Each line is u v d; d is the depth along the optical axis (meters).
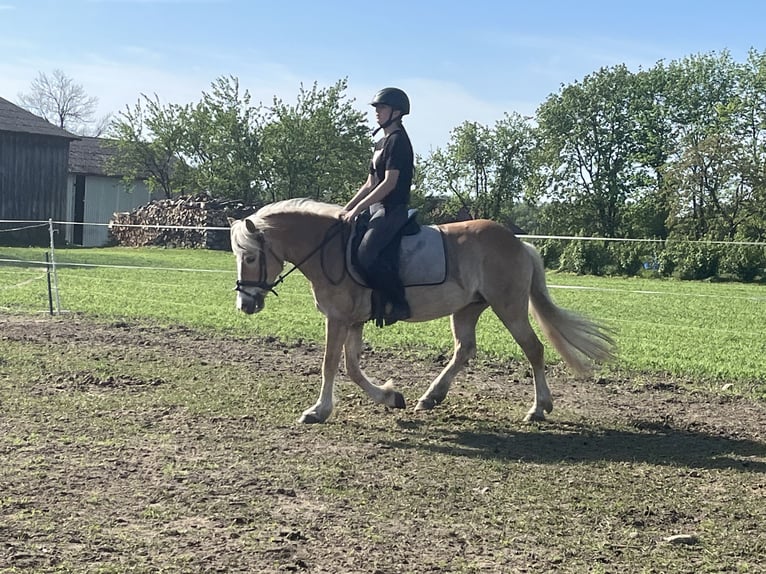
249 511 5.34
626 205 65.50
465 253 7.97
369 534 5.03
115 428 7.35
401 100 7.76
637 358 12.06
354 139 61.84
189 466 6.28
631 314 19.95
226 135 60.12
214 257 38.78
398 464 6.56
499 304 8.10
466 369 10.91
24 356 10.80
